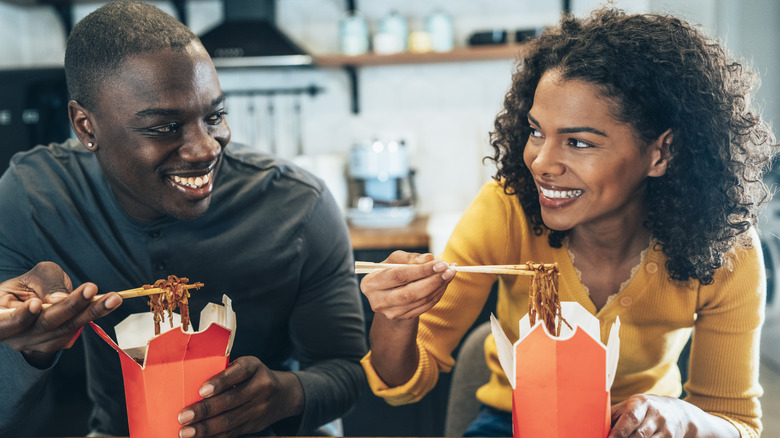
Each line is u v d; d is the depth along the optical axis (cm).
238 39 264
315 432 123
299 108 297
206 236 110
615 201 91
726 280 103
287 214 115
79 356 254
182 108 90
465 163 294
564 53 91
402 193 278
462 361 132
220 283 111
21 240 110
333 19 292
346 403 111
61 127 257
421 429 214
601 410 73
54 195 108
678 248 97
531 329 71
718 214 95
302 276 119
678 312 104
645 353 108
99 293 111
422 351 104
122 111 90
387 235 241
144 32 89
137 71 88
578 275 107
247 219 112
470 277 110
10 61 289
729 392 104
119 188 102
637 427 79
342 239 123
